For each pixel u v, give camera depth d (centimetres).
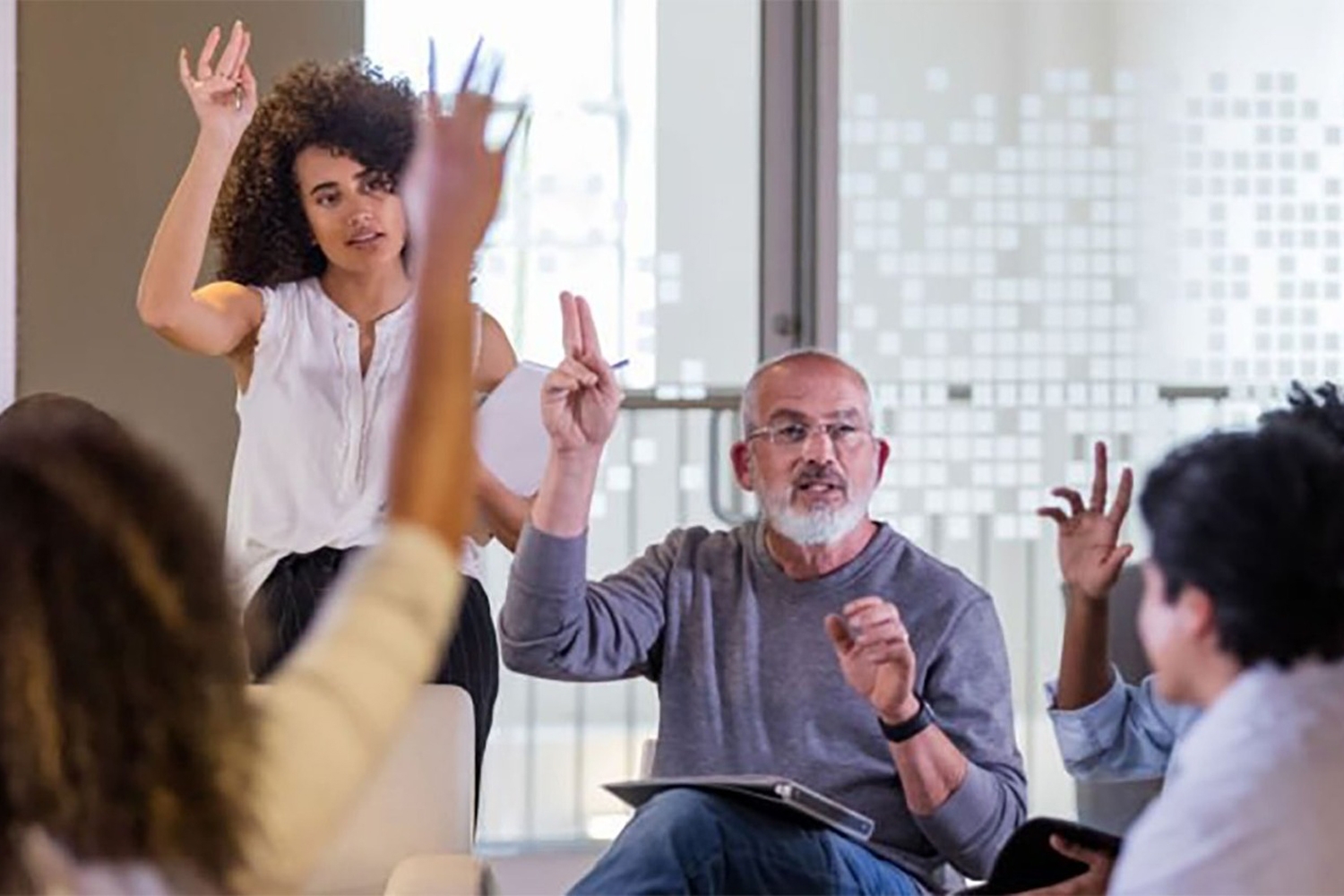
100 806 159
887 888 348
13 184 597
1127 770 374
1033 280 642
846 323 637
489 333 489
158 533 164
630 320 627
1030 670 650
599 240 623
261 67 604
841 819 335
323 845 172
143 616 160
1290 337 650
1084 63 640
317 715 171
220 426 607
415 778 372
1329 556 234
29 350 600
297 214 459
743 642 393
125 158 602
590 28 619
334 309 458
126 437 170
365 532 451
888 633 351
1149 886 230
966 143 638
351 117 453
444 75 610
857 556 394
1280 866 224
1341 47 647
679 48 626
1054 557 647
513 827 640
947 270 639
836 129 632
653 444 632
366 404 454
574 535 379
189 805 161
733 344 634
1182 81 643
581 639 388
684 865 330
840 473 389
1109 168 643
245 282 462
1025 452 645
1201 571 238
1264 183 647
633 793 345
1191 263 646
